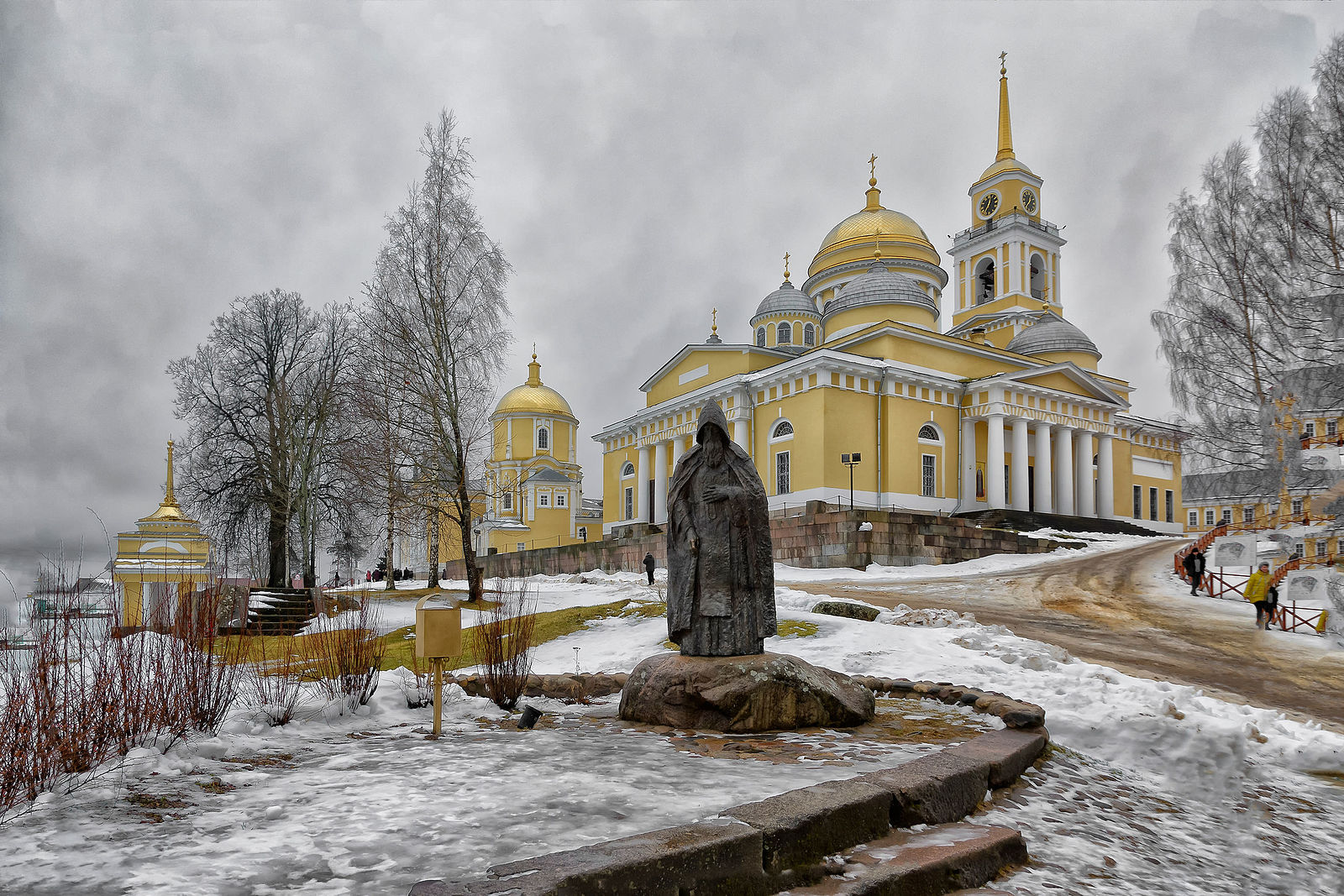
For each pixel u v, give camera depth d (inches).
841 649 531.2
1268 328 1080.2
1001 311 2630.4
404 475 1234.6
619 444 2571.4
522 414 3339.1
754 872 164.4
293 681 369.7
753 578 342.3
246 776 231.8
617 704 402.6
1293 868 229.8
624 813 191.9
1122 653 624.1
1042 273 2711.6
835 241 2652.6
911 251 2544.3
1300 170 1062.4
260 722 309.7
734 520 345.1
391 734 309.3
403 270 1169.4
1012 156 2743.6
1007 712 325.7
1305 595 745.0
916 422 1909.4
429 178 1187.9
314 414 1467.8
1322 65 1059.3
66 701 236.5
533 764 247.0
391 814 191.2
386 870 154.5
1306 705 472.1
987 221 2746.1
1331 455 971.9
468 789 215.3
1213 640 694.5
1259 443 1090.7
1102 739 343.3
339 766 245.1
